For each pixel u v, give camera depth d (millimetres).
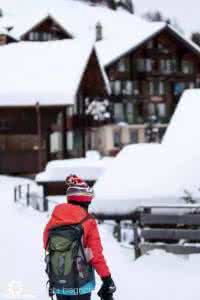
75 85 74562
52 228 10008
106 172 25672
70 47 82375
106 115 96562
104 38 127938
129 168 25312
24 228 29047
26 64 79750
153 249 20094
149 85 119062
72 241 9828
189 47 119625
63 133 76688
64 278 9789
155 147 26703
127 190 24125
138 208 20297
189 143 26109
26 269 19031
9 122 74938
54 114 75312
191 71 122250
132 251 22047
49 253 10008
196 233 19906
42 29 122375
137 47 115312
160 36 118500
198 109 28828
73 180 10312
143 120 117312
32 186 59125
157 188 23703
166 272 17859
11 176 73250
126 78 116688
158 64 119750
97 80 85000
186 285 16312
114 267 18859
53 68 78188
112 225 27109
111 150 105375
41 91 73750
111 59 112312
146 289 16062
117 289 16109
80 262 9844
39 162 73438
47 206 38469
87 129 108688
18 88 74375
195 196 23047
